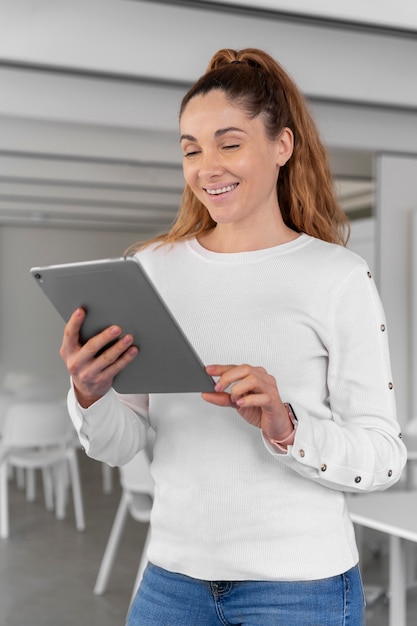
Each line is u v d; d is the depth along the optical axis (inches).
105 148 272.4
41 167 332.5
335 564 51.1
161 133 277.9
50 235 518.3
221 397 46.8
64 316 48.5
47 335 520.4
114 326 45.7
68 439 239.9
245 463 51.1
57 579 185.9
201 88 52.2
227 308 53.2
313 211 57.6
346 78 193.0
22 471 305.6
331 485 50.3
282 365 52.1
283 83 55.7
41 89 191.2
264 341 52.3
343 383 51.9
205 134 51.4
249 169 51.3
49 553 208.8
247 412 47.5
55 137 265.6
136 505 161.9
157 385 49.4
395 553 114.3
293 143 56.2
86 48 172.1
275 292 52.7
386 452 50.7
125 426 54.5
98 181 343.3
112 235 530.9
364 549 204.8
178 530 52.4
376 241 253.8
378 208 251.1
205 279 54.6
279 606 50.3
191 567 51.9
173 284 55.6
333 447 48.8
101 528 237.6
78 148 269.3
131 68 175.6
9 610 164.2
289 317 52.3
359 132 229.3
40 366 518.9
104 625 155.8
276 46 182.1
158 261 57.6
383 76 197.6
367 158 326.0
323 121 222.2
